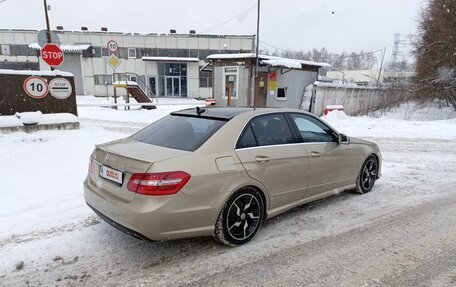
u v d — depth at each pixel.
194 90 37.38
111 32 36.16
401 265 2.99
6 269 2.84
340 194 5.04
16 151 7.09
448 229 3.79
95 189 3.28
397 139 10.71
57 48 11.05
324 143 4.27
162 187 2.77
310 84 18.41
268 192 3.53
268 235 3.59
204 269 2.91
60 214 4.01
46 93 9.09
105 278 2.76
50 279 2.73
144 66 36.94
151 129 3.85
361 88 19.22
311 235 3.61
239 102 17.14
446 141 10.33
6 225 3.65
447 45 17.77
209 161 3.05
